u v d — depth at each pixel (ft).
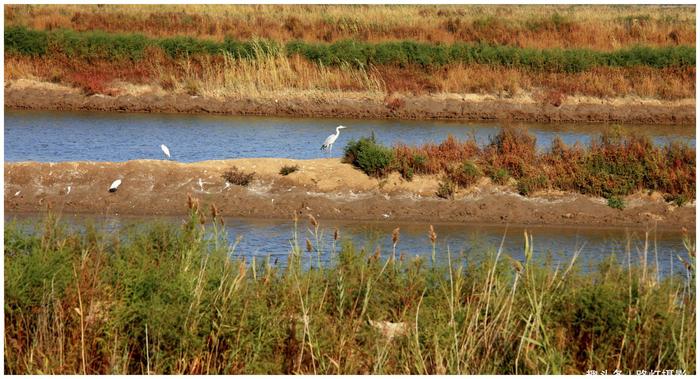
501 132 85.97
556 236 68.80
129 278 36.14
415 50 139.64
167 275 36.86
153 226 43.88
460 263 41.52
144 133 108.99
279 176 77.46
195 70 134.82
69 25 157.38
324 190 76.02
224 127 114.62
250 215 73.46
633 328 35.32
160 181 76.38
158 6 186.80
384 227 70.79
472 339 35.19
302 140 106.42
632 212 73.20
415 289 39.83
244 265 38.50
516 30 158.92
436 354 34.22
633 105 128.98
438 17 178.91
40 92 128.16
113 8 181.06
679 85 132.46
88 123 114.93
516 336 36.27
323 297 37.96
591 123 124.36
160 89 131.23
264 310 35.78
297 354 35.45
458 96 130.41
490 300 37.32
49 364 33.96
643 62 138.72
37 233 42.27
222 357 35.17
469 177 76.23
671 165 76.95
